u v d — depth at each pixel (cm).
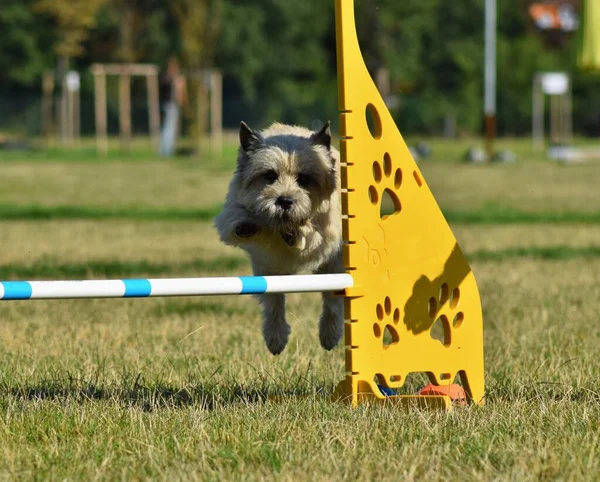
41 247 2061
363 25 9481
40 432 756
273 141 977
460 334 901
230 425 770
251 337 1193
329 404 838
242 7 9150
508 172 4831
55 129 7869
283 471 655
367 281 846
